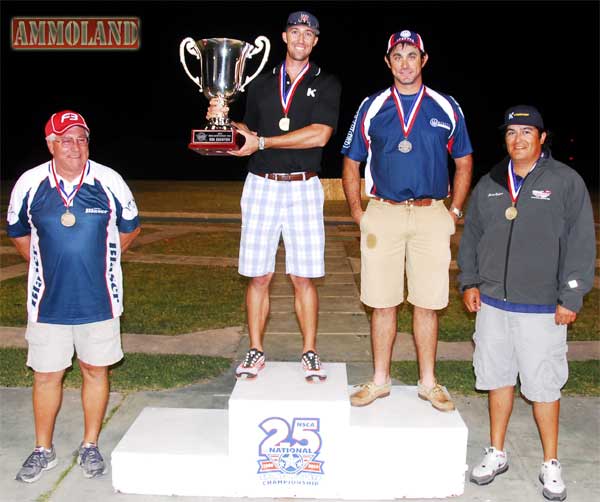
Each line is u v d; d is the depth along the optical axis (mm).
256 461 3652
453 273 9195
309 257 4008
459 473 3656
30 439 4219
